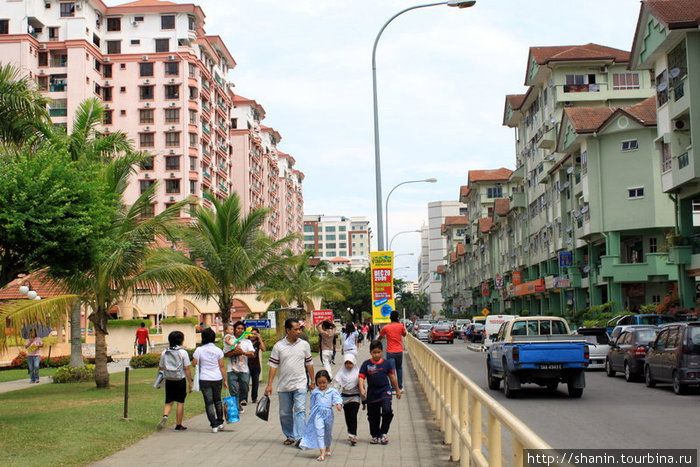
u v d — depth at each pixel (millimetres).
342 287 60594
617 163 41844
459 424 8445
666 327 18781
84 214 12469
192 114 73062
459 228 124875
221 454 9875
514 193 64625
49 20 70062
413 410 14742
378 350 10773
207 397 12094
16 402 16797
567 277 49875
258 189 102500
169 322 43406
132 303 48344
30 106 16281
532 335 18125
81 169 13719
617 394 17844
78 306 25688
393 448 10266
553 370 16922
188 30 73938
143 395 17984
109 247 16078
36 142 16641
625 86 51312
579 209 46406
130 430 11922
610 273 41062
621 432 11359
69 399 17219
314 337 48344
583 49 52312
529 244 62812
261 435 11656
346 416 10812
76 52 69000
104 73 73125
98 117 20812
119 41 73625
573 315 46719
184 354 12352
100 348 20031
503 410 5270
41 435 11297
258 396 18219
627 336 22781
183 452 10039
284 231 126312
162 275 20203
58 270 13047
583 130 42531
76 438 11016
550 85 52969
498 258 79062
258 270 27953
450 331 57219
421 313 172375
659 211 40312
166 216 20109
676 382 17562
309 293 54844
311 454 9852
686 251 32719
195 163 72812
